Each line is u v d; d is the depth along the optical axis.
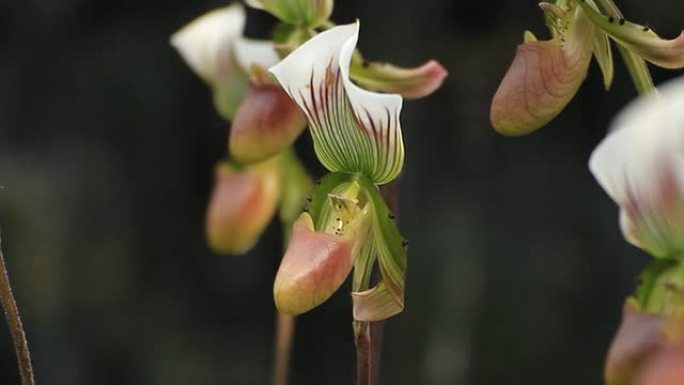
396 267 0.71
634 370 0.65
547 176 1.80
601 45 0.74
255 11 1.76
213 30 0.94
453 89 1.81
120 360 1.82
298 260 0.70
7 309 0.74
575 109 1.80
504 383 1.75
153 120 1.91
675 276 0.66
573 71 0.73
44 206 1.80
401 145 0.70
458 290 1.77
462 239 1.79
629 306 0.66
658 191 0.65
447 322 1.76
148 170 1.90
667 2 1.64
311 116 0.72
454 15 1.82
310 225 0.71
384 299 0.71
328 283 0.70
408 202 1.80
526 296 1.77
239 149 0.81
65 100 1.90
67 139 1.89
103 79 1.91
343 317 1.84
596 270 1.77
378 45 1.81
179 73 1.91
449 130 1.81
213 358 1.85
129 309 1.84
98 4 1.90
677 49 0.71
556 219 1.80
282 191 1.00
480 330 1.76
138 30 1.92
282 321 0.97
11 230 1.78
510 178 1.81
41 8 1.89
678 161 0.64
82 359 1.80
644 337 0.65
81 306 1.81
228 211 0.99
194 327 1.87
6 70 1.90
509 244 1.79
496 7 1.81
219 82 0.95
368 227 0.71
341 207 0.71
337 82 0.71
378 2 1.82
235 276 1.89
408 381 1.76
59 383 1.77
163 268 1.89
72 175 1.85
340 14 1.83
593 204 1.79
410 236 1.79
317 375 1.84
